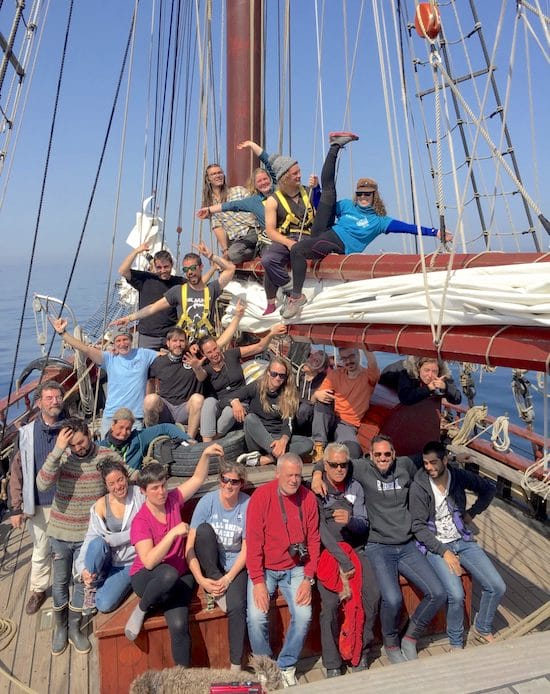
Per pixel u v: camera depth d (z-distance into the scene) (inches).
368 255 155.3
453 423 254.7
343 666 150.0
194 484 153.6
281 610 151.0
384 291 130.0
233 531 149.1
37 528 167.2
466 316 107.7
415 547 154.9
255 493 146.9
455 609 148.9
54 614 157.5
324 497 157.9
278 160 188.2
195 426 191.0
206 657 145.9
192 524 150.2
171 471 175.0
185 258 214.5
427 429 187.2
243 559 146.1
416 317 118.7
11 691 141.9
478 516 227.6
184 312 220.1
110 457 156.4
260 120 267.9
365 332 139.2
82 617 158.1
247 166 267.6
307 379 199.5
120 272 242.7
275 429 185.3
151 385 234.1
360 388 188.9
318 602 152.1
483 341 104.5
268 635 144.6
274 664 81.0
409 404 179.6
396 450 184.5
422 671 60.4
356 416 190.1
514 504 234.2
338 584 144.9
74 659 152.6
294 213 188.4
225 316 239.0
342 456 153.3
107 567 148.4
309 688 59.2
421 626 147.3
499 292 99.9
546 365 92.8
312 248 171.2
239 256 234.8
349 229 173.5
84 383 263.9
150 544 139.4
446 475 158.2
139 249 243.6
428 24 122.5
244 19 259.9
